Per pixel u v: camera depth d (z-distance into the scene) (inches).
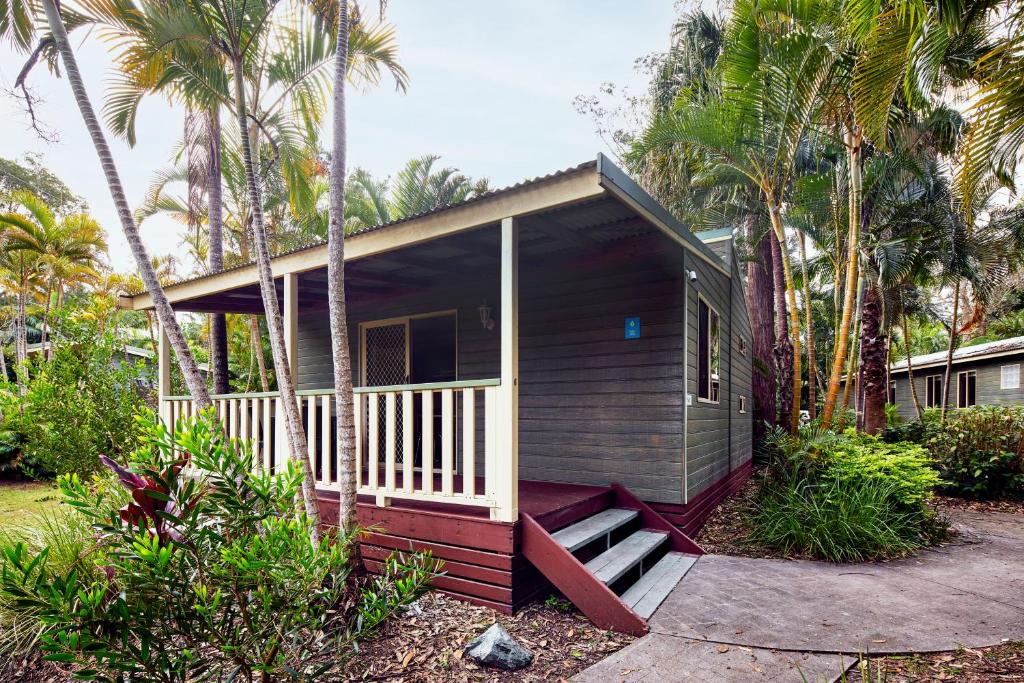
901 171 284.7
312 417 177.0
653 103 480.7
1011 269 359.9
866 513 194.9
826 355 701.9
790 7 225.5
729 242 278.5
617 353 207.8
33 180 730.8
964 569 174.4
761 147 247.0
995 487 307.9
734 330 308.5
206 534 83.2
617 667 109.5
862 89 157.9
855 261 253.3
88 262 514.3
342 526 124.5
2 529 171.0
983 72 182.9
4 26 171.8
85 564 129.4
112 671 75.9
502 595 135.1
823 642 119.9
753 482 336.8
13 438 338.6
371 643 117.3
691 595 149.5
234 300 274.7
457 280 248.2
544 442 221.5
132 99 201.3
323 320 306.0
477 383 140.9
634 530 192.2
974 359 517.3
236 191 413.4
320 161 503.2
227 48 160.9
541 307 224.2
